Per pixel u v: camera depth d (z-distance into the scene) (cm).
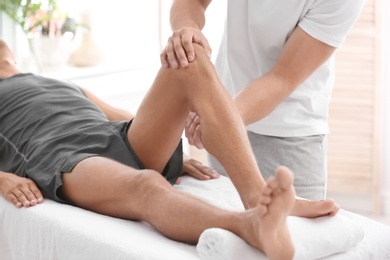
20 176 226
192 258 167
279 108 229
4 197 210
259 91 209
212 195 211
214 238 161
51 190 209
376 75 387
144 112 206
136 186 188
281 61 215
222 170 244
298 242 168
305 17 215
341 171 402
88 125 228
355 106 394
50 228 191
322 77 233
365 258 180
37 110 241
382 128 398
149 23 395
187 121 206
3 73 273
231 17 225
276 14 216
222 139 181
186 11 226
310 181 236
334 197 413
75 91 255
